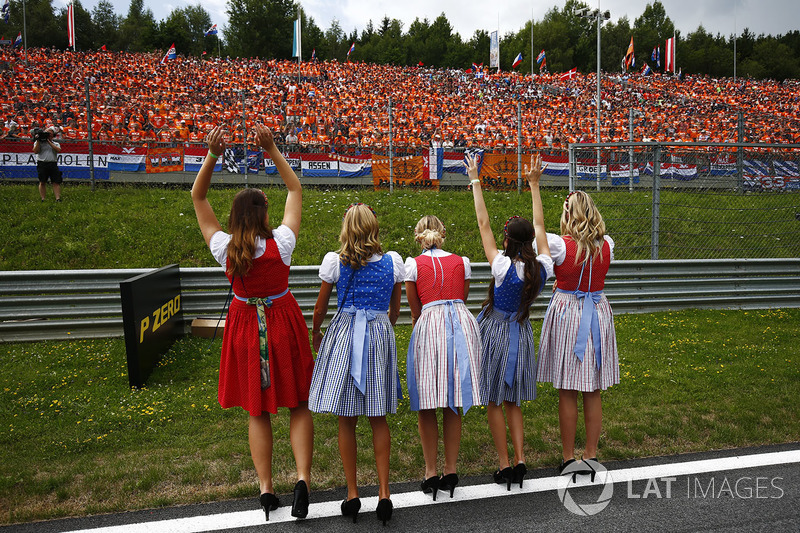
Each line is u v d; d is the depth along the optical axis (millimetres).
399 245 9500
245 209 3102
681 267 7910
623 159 12297
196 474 3527
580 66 78000
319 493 3387
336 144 12383
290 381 3189
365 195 11281
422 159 12375
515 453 3471
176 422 4344
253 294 3162
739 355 5887
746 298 8008
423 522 3055
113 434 4133
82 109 19156
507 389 3510
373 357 3145
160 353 5562
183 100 23547
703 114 28797
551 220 10953
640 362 5684
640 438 4047
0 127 14594
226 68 34344
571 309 3635
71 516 3104
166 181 11750
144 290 5207
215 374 5316
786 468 3641
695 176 10977
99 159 11414
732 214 10492
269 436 3211
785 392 4883
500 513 3145
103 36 73562
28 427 4207
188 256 8852
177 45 68500
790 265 8234
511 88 35656
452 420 3373
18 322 6133
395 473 3637
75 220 9266
